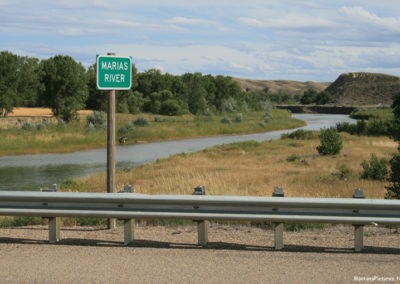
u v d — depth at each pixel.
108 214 7.42
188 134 72.81
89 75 118.94
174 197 7.31
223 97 146.50
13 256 6.86
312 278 5.90
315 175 26.09
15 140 55.03
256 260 6.65
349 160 34.88
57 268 6.30
